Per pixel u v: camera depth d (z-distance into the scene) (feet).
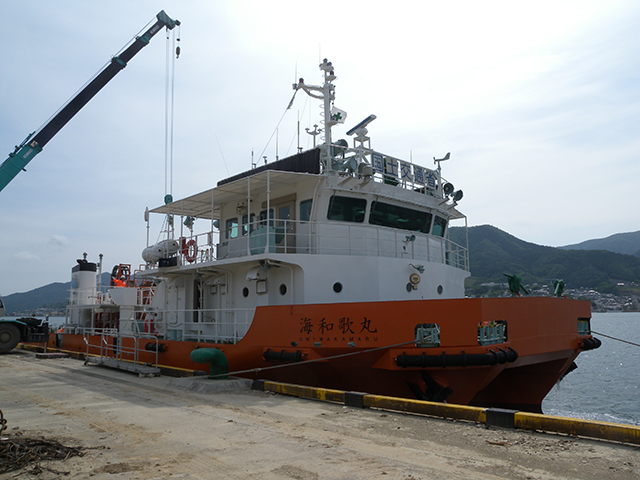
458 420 24.81
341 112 50.90
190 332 53.21
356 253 43.42
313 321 34.71
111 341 62.28
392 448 20.01
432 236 51.06
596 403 73.82
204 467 17.76
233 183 45.75
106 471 17.33
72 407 30.32
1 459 18.54
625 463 17.75
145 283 80.84
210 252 48.34
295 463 18.12
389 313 32.04
